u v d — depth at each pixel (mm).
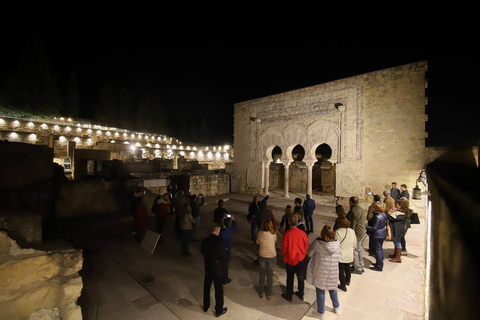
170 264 6844
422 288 5684
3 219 3795
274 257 5254
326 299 5305
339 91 15141
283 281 6086
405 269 6574
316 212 13219
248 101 20094
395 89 13125
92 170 15570
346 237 5434
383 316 4742
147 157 30859
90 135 29750
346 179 14617
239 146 20656
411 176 12547
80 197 10984
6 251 3482
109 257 7156
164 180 14445
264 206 7527
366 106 14047
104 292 5434
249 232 10086
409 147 12656
